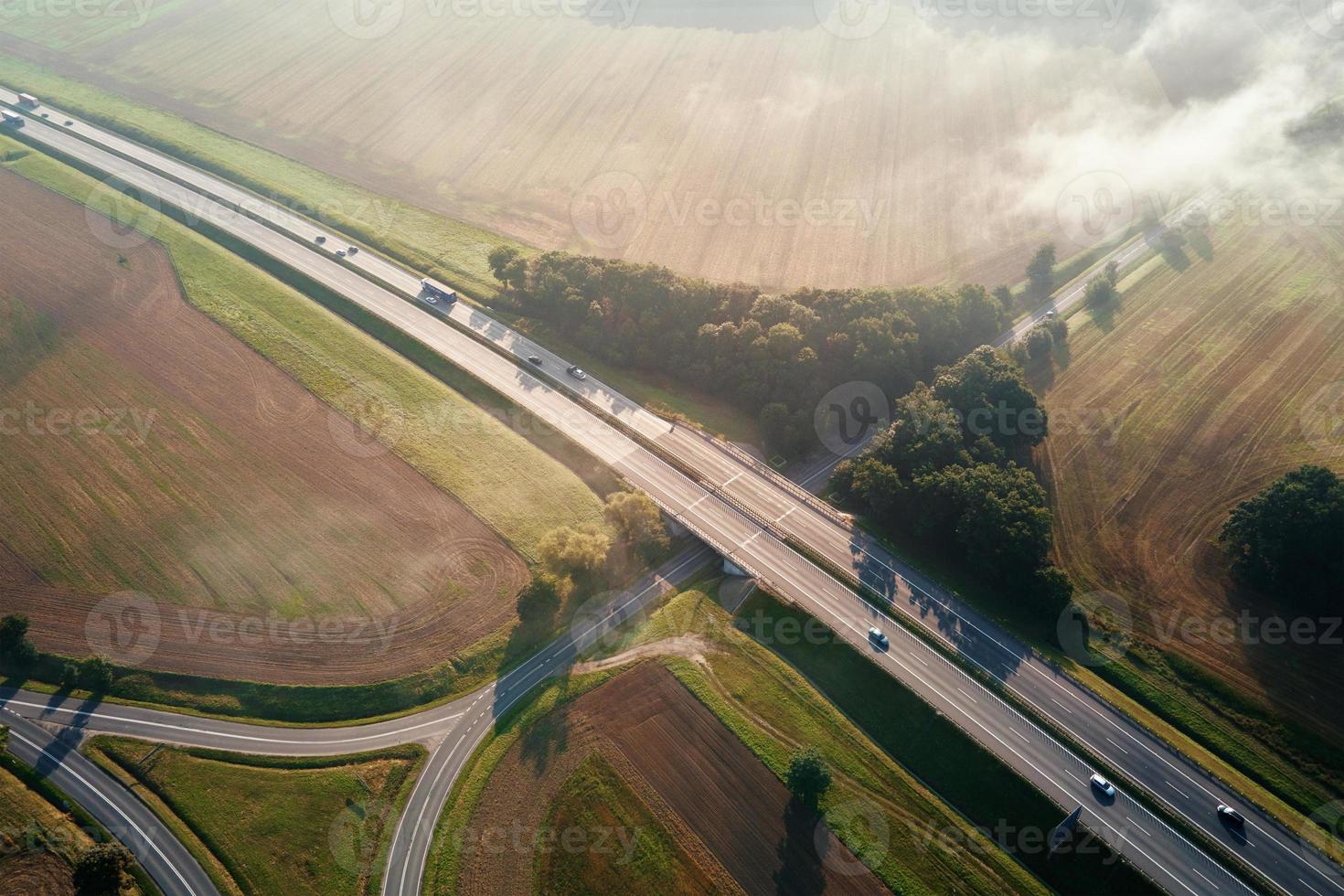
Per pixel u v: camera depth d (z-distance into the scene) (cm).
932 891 9069
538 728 10725
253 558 12712
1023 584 11781
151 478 13900
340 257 19112
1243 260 18075
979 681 10619
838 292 16312
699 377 15988
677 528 13212
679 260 19050
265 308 17438
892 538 12925
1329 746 10019
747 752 10344
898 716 10494
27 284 17712
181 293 17675
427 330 17175
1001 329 16512
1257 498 11812
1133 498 13138
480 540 12975
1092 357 16012
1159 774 9619
